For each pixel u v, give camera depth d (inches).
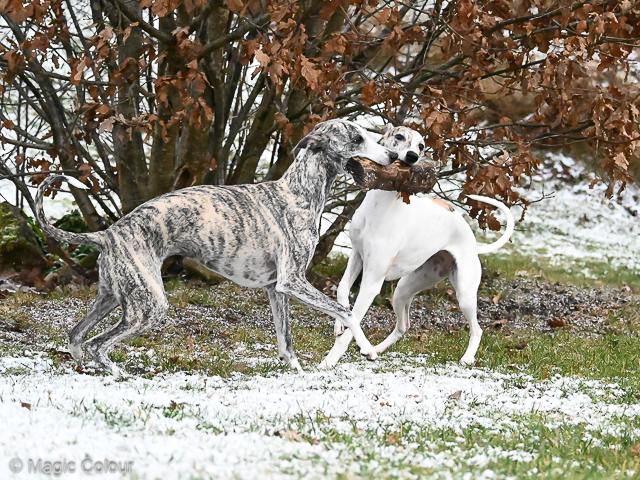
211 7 492.1
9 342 450.3
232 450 226.2
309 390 353.7
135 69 507.2
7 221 639.1
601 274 864.9
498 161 491.2
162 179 600.4
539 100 524.4
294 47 453.7
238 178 644.1
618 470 250.7
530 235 1024.9
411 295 485.4
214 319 551.8
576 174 1161.4
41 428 235.8
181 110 545.0
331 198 629.9
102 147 647.1
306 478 205.0
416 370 433.4
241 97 656.4
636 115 505.7
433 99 505.0
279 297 417.1
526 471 238.2
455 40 497.0
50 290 610.9
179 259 668.1
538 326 637.3
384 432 280.5
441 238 462.9
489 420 315.9
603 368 478.0
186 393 329.4
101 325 507.2
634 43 506.0
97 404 283.3
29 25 557.6
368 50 593.6
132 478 191.0
